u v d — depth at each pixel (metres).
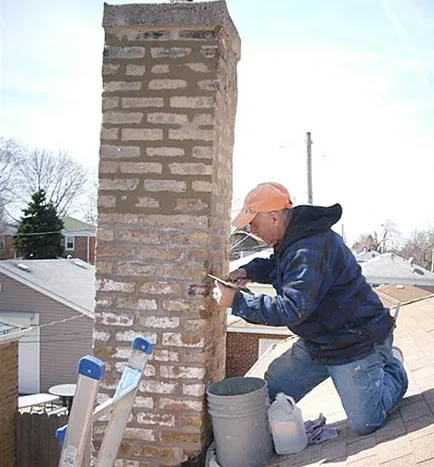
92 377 2.13
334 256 3.28
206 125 3.70
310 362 3.82
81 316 17.80
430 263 52.81
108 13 3.77
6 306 18.03
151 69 3.76
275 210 3.39
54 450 10.29
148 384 3.75
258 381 3.87
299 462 3.22
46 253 34.44
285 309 3.12
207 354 3.81
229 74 4.07
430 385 3.70
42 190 35.50
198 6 3.69
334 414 3.99
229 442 3.45
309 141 22.47
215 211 3.84
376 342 3.37
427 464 2.46
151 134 3.76
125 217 3.79
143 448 3.75
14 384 10.49
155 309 3.75
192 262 3.71
